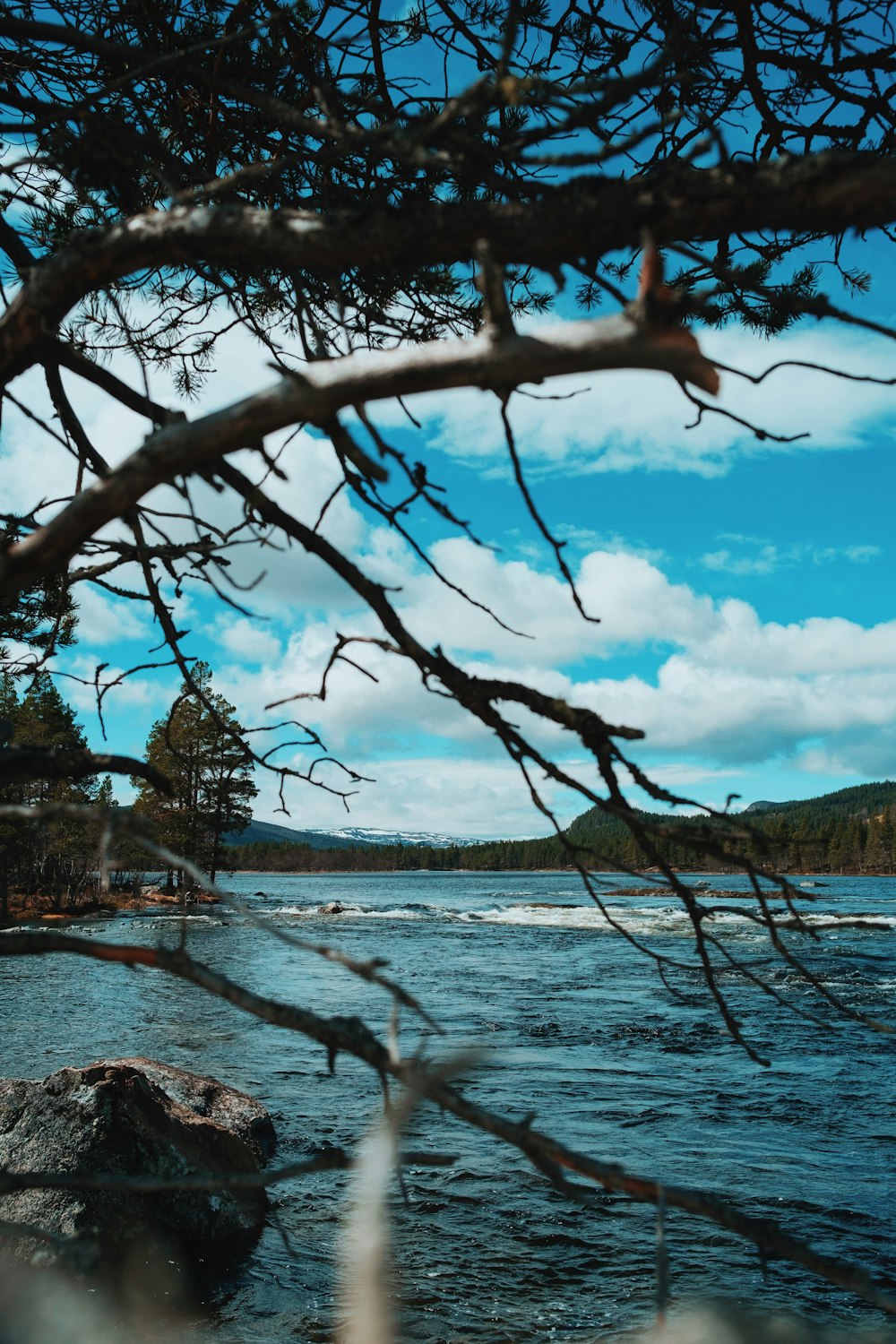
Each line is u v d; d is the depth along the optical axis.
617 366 1.24
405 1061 1.29
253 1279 6.04
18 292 1.67
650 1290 6.16
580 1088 11.20
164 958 1.34
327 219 1.48
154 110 3.39
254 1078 11.20
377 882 154.75
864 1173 8.38
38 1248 5.36
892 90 2.95
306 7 3.25
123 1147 6.00
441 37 3.45
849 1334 5.45
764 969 23.42
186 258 1.58
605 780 2.00
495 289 1.25
